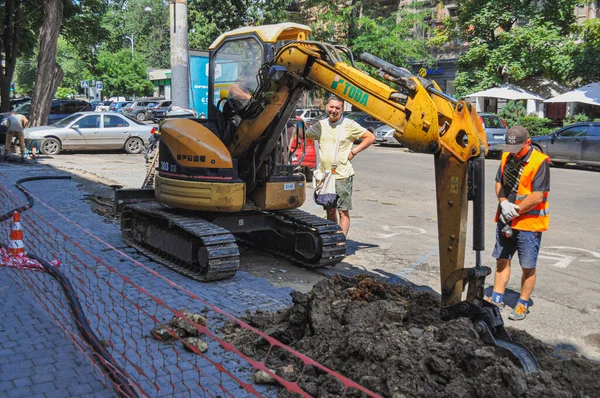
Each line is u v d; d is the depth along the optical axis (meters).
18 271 6.32
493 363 3.41
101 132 20.56
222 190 6.47
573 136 19.23
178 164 6.70
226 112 6.81
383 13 35.34
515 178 5.42
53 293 5.64
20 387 3.88
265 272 6.93
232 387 3.91
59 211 9.95
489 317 3.84
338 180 7.42
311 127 7.46
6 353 4.36
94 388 3.90
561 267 7.42
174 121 6.97
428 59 31.69
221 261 6.19
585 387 3.59
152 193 8.15
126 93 62.53
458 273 4.07
